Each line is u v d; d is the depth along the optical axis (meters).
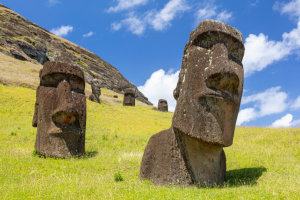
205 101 5.89
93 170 8.06
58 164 8.49
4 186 5.92
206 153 6.17
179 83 6.79
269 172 7.10
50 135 9.66
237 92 6.21
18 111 18.34
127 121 23.33
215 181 6.30
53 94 10.19
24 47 57.72
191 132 5.88
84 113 10.72
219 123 5.85
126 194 5.14
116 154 11.05
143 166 6.97
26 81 28.05
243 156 9.37
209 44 6.16
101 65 103.50
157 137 7.03
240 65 6.41
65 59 71.81
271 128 15.86
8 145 10.87
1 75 26.94
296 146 10.22
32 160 8.68
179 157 6.24
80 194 5.29
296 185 5.29
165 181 6.27
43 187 5.91
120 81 102.00
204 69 6.03
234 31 6.25
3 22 65.75
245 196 4.46
